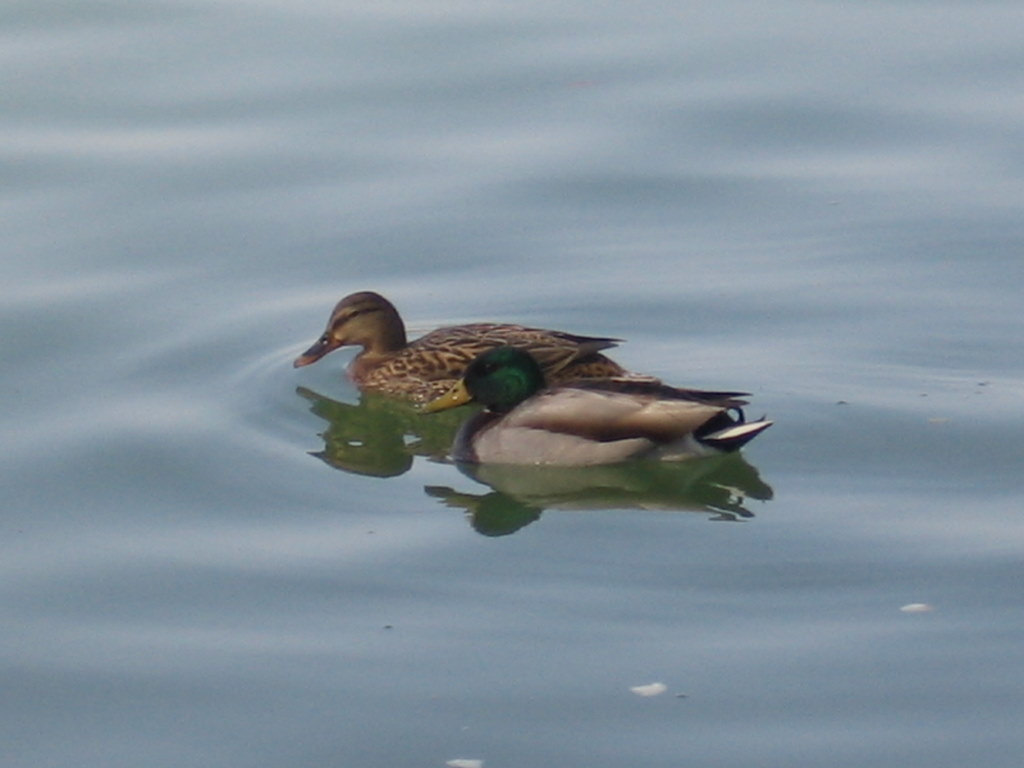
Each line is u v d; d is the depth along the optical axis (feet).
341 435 54.08
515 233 66.08
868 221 65.82
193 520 48.14
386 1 86.33
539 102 75.66
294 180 69.92
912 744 37.24
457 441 53.31
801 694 39.17
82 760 37.58
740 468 50.19
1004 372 54.70
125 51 80.64
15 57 80.12
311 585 44.62
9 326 59.47
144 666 41.09
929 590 43.32
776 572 44.57
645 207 67.56
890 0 86.17
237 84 77.41
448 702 39.24
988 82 76.43
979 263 62.28
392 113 74.90
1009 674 39.63
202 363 57.62
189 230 66.39
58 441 52.34
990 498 47.62
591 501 49.85
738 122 73.61
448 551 46.34
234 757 37.50
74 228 66.39
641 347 57.57
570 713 38.70
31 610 43.62
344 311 58.23
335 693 39.75
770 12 84.84
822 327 58.23
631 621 42.47
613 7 85.56
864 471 49.44
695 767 36.63
